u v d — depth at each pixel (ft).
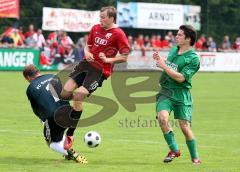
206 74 297.53
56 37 279.28
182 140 108.78
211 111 155.84
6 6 287.89
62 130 82.53
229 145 103.19
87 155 90.43
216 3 370.12
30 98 82.69
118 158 88.02
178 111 82.74
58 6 333.83
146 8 329.31
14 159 85.05
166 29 340.80
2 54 265.13
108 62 85.51
